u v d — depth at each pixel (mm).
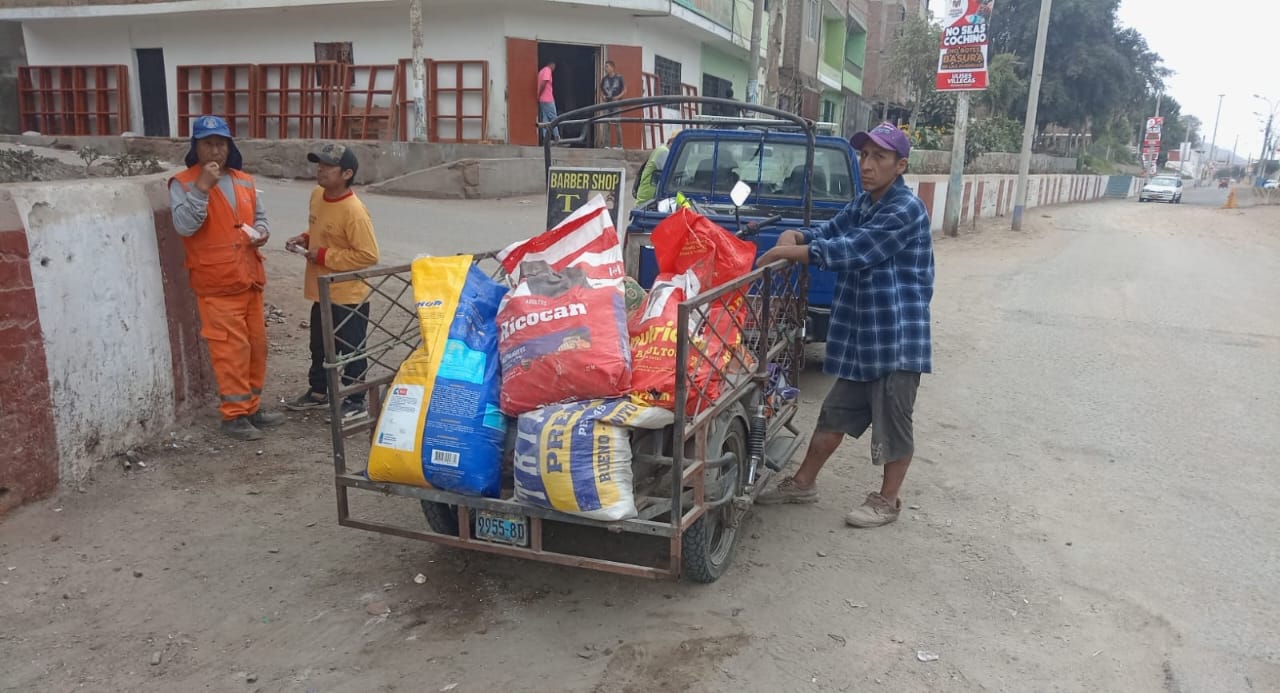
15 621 3266
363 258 5180
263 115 18625
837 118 33656
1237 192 56906
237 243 4773
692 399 3203
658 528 3014
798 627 3342
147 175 5379
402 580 3652
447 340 3262
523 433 3059
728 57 23781
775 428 4332
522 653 3154
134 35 19562
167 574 3639
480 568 3764
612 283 3367
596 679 3006
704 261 3660
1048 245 16750
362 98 17859
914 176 18734
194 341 5223
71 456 4223
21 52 21156
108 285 4414
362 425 3570
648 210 6133
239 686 2949
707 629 3316
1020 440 5492
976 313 9562
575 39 17547
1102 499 4586
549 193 5441
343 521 3488
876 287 3932
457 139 17297
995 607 3514
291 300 7770
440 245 10367
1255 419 5922
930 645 3236
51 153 11922
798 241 4227
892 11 37906
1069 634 3320
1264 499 4590
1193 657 3168
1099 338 8383
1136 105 43906
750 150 6641
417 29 15516
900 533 4176
